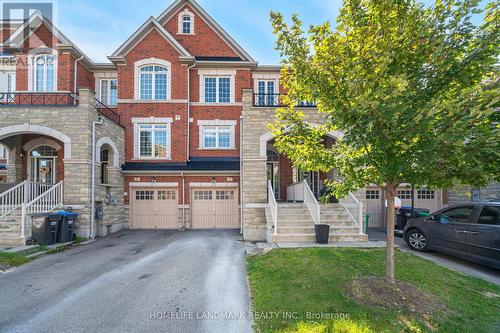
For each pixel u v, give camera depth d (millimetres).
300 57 4543
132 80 14375
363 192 11031
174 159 14258
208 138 14945
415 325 3645
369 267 5926
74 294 5125
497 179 3541
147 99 14359
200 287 5430
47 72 13922
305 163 5168
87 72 15258
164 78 14648
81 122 11023
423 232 8180
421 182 4293
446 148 3369
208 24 15641
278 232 9188
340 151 5215
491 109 2883
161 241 10414
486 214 6785
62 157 13617
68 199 10820
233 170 13680
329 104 4250
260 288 5125
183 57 14344
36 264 7211
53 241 9188
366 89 3781
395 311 3984
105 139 12141
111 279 5961
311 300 4418
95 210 11438
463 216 7277
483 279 5934
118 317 4207
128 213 13656
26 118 10969
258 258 7230
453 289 4988
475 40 3799
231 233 12305
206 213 14031
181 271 6477
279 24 4602
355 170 5172
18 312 4406
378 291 4590
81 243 10023
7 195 10898
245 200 10797
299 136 5125
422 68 4129
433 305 4262
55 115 11008
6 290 5348
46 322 4078
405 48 4066
